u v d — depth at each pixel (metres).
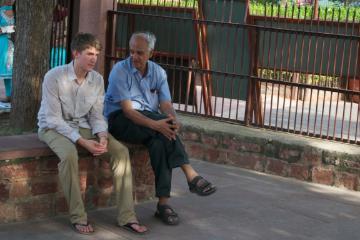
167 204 5.31
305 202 6.12
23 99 6.34
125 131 5.29
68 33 8.62
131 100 5.34
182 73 8.34
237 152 7.35
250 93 7.67
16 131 6.27
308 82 8.61
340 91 7.02
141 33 5.30
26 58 6.30
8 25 8.58
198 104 8.83
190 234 5.00
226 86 7.97
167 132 5.08
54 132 4.89
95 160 5.31
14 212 4.89
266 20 7.82
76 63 4.91
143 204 5.66
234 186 6.56
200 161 7.58
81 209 4.86
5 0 8.59
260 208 5.84
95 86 5.07
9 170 4.80
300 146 6.89
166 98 5.49
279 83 7.45
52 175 5.04
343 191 6.59
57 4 8.52
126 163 4.96
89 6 8.55
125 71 5.34
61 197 5.13
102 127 5.04
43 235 4.71
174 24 8.31
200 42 8.06
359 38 6.95
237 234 5.07
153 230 5.02
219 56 8.05
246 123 7.73
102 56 8.69
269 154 7.12
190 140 7.69
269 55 7.55
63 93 4.90
